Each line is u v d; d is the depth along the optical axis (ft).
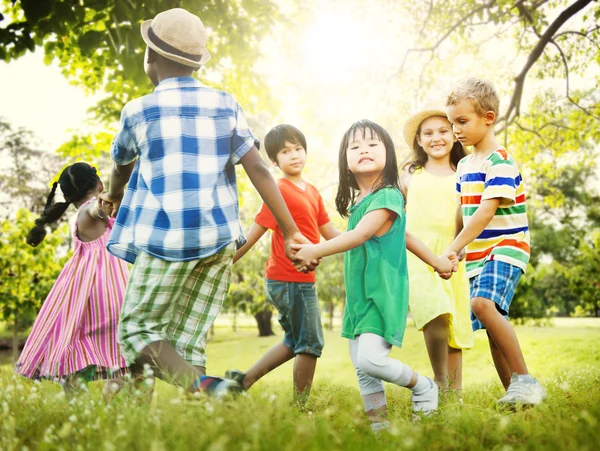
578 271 72.95
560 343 53.11
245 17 24.61
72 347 10.04
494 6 32.73
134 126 8.71
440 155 13.55
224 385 7.25
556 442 5.85
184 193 8.27
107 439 5.74
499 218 11.19
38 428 6.58
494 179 11.01
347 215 10.91
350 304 9.52
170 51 9.01
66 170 11.61
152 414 6.33
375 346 8.86
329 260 65.36
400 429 6.60
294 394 10.76
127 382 8.07
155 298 8.13
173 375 7.72
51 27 20.30
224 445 5.45
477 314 10.66
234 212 8.71
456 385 12.34
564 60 34.22
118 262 10.86
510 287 10.78
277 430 6.06
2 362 52.26
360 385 9.33
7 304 52.75
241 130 8.96
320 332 12.05
